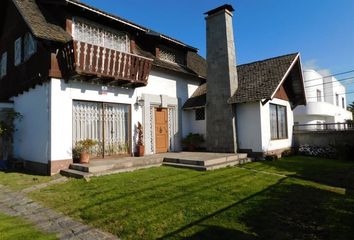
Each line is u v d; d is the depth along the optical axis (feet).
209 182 25.85
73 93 33.58
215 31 45.70
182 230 15.46
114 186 24.40
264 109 42.45
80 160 32.48
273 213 18.01
